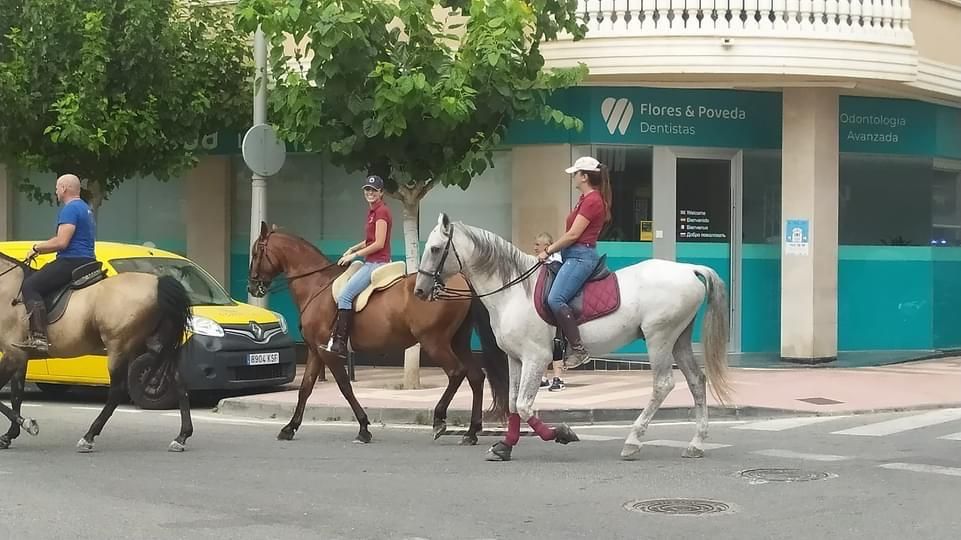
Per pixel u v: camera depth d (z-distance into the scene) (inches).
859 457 408.5
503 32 541.6
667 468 386.0
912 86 717.9
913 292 802.2
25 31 648.4
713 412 529.0
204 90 692.1
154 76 663.1
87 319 422.3
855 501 327.3
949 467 385.4
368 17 545.3
